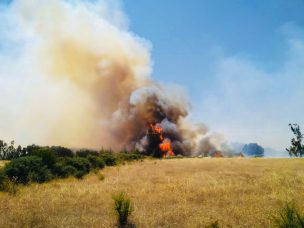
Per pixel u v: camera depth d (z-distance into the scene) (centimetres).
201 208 1069
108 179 2217
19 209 1076
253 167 3153
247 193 1368
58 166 2328
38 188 1664
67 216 988
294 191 1336
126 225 881
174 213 997
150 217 950
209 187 1551
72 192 1484
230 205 1099
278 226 753
